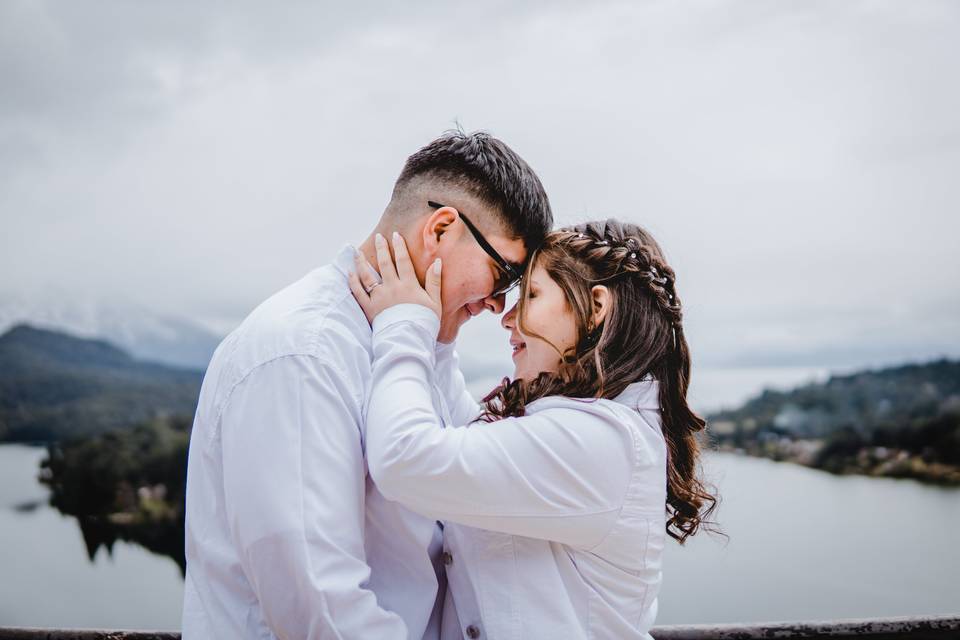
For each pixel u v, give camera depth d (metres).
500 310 1.42
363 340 1.26
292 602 1.05
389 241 1.37
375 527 1.22
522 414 1.20
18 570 6.97
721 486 1.43
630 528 1.14
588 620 1.15
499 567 1.17
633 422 1.17
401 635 1.09
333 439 1.11
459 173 1.32
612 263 1.25
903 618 1.52
